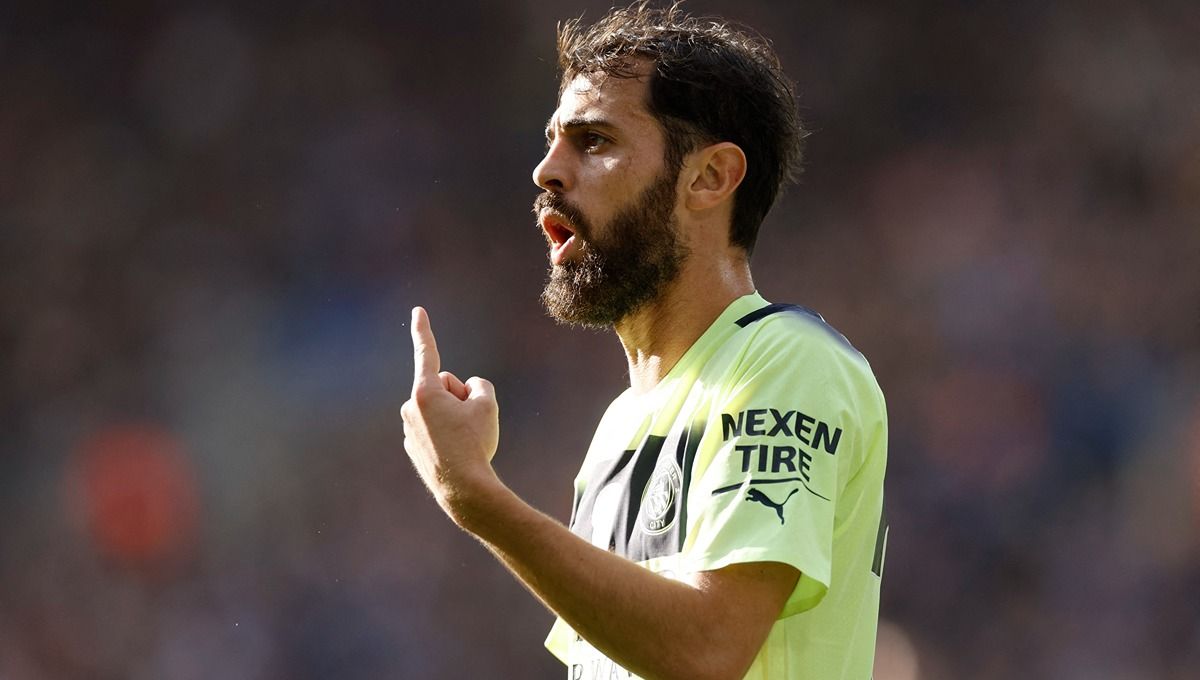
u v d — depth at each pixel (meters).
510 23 56.88
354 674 41.38
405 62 56.47
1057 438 47.09
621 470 7.82
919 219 54.69
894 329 52.06
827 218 55.31
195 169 53.44
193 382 48.66
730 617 6.64
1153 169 54.59
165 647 41.28
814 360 7.38
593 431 47.31
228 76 55.03
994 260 52.97
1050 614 42.72
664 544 7.32
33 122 53.44
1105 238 53.12
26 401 48.16
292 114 54.94
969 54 57.22
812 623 7.35
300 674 41.41
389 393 48.62
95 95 54.22
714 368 7.63
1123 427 47.06
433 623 41.69
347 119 55.22
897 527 44.66
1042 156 55.44
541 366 49.28
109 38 54.81
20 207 52.09
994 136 56.25
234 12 55.84
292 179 53.91
